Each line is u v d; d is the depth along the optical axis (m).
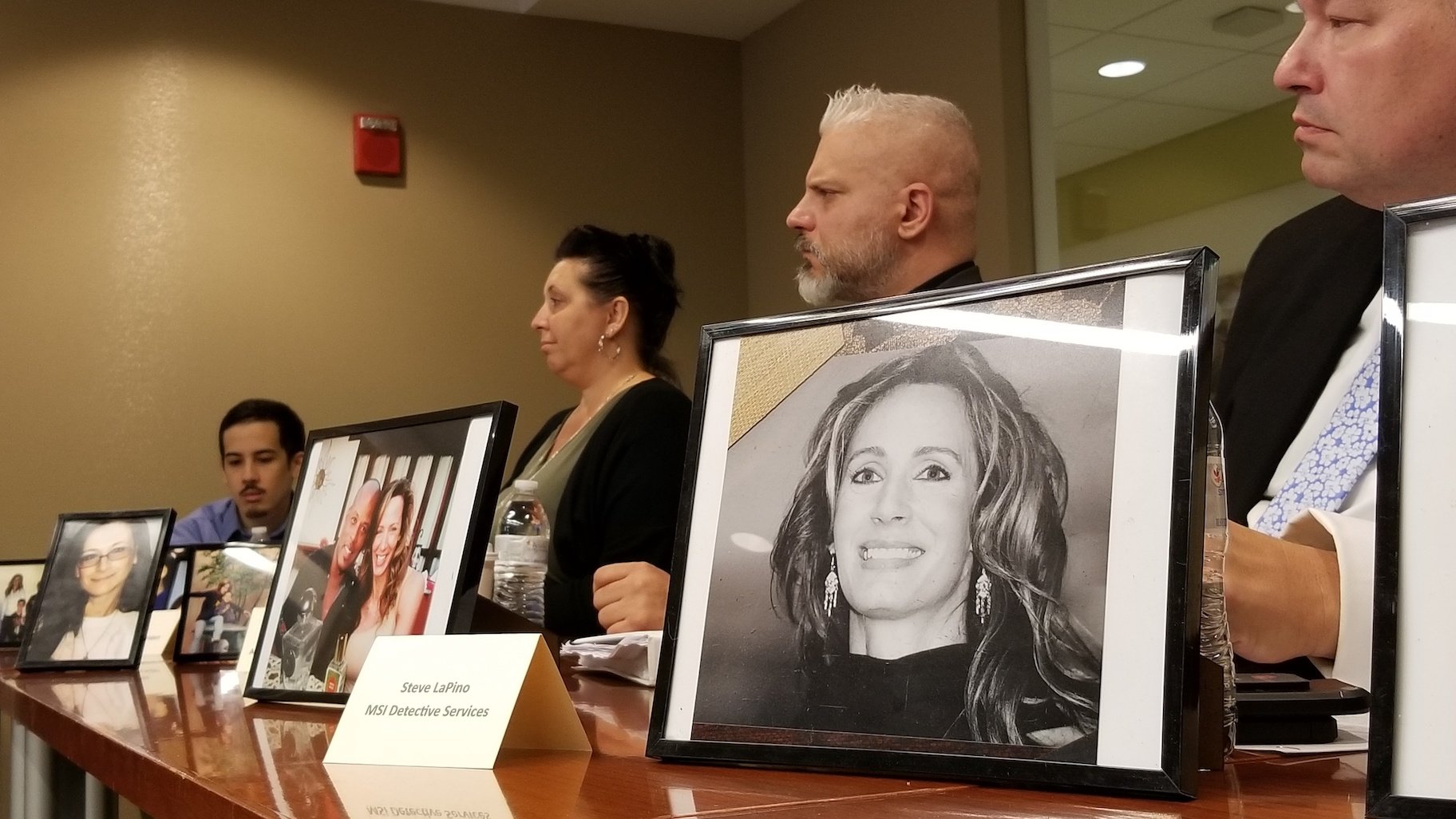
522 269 4.48
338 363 4.21
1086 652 0.57
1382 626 0.48
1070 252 3.46
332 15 4.29
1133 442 0.58
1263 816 0.50
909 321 0.68
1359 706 0.72
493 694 0.75
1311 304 1.23
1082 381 0.61
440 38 4.43
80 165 3.98
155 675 1.68
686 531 0.72
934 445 0.65
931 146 2.38
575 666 1.48
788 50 4.60
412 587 1.02
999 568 0.60
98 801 1.83
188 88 4.11
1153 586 0.55
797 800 0.56
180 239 4.05
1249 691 0.74
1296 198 2.84
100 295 3.96
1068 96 3.48
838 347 0.71
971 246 2.46
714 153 4.80
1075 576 0.58
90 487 3.90
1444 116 0.96
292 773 0.74
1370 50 0.97
